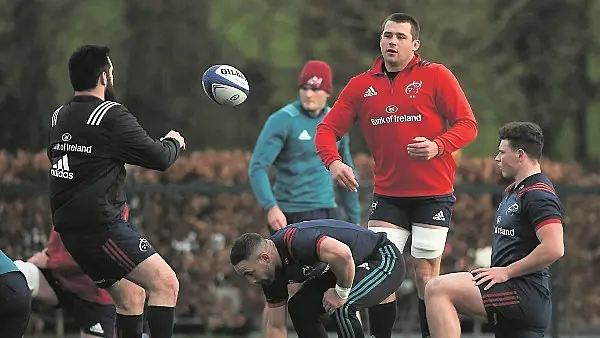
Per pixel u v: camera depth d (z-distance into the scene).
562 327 43.19
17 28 69.94
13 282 23.91
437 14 68.31
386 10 68.44
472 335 43.44
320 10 70.88
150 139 25.58
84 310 31.27
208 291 42.78
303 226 25.69
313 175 33.91
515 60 75.81
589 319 43.38
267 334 29.81
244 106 74.88
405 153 28.25
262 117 74.62
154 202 42.09
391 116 28.25
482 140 72.94
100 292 31.03
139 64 72.88
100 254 25.52
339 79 70.81
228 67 28.50
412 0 68.44
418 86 28.03
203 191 40.56
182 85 73.69
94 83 25.80
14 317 24.06
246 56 72.25
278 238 25.45
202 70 73.31
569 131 80.06
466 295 25.78
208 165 43.59
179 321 42.91
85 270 26.23
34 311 41.38
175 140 26.45
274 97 73.81
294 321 26.61
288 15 71.69
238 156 44.53
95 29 70.62
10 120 70.19
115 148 25.30
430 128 28.12
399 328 41.88
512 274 25.55
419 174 28.31
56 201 25.64
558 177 46.84
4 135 70.12
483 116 71.12
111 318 31.42
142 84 73.12
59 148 25.53
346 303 25.94
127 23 72.38
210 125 74.31
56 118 25.92
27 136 70.44
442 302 25.83
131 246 25.58
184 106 73.62
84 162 25.23
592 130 81.25
